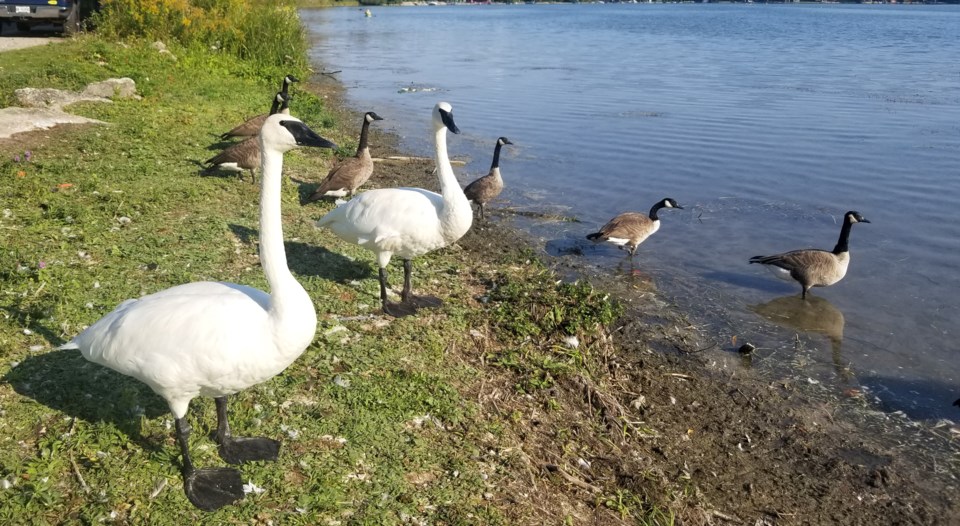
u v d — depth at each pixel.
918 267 4.04
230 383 1.73
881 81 10.38
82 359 2.18
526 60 13.62
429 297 3.04
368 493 1.83
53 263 2.76
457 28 24.77
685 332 3.32
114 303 2.53
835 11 39.62
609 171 5.75
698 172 5.72
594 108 8.27
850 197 5.14
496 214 4.79
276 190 1.80
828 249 4.27
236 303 1.74
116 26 8.74
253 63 9.02
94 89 6.00
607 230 4.04
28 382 2.04
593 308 3.09
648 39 19.03
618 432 2.43
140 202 3.54
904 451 2.54
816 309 3.59
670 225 4.68
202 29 9.31
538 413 2.37
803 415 2.72
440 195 2.96
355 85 10.12
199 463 1.85
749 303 3.65
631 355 3.06
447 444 2.08
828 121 7.46
